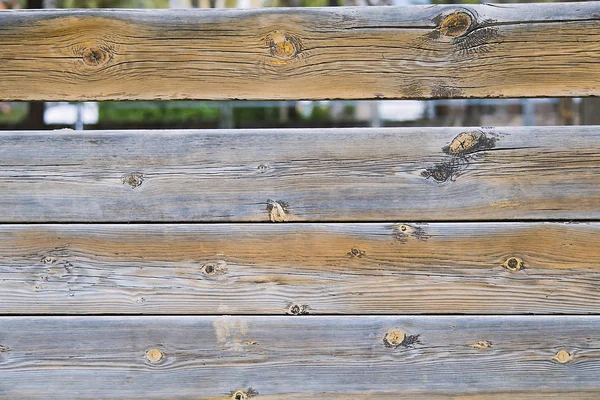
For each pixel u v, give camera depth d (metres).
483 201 2.04
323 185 2.05
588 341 2.05
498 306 2.05
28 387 2.06
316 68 2.05
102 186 2.05
